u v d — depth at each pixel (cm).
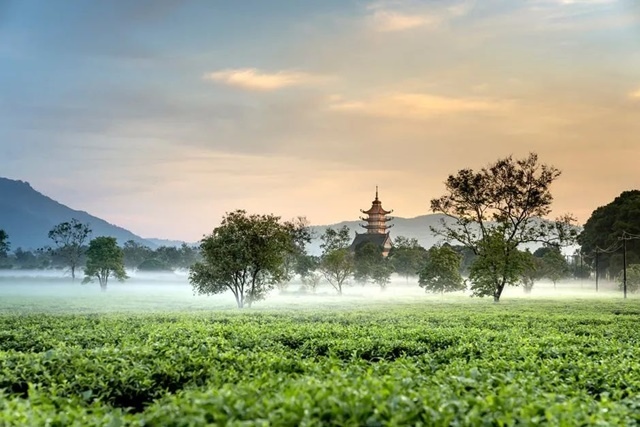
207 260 5828
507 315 3859
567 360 1564
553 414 827
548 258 12731
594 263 15488
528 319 3534
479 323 3238
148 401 1238
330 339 2098
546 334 2545
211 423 768
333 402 802
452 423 769
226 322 3300
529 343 1978
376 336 2223
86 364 1336
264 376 1077
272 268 5809
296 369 1368
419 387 981
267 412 790
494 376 1169
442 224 7669
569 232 7144
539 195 7225
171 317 3600
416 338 2194
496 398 875
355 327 2714
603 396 1105
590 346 2011
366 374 1095
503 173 7319
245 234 5772
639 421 929
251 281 5941
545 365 1441
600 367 1420
